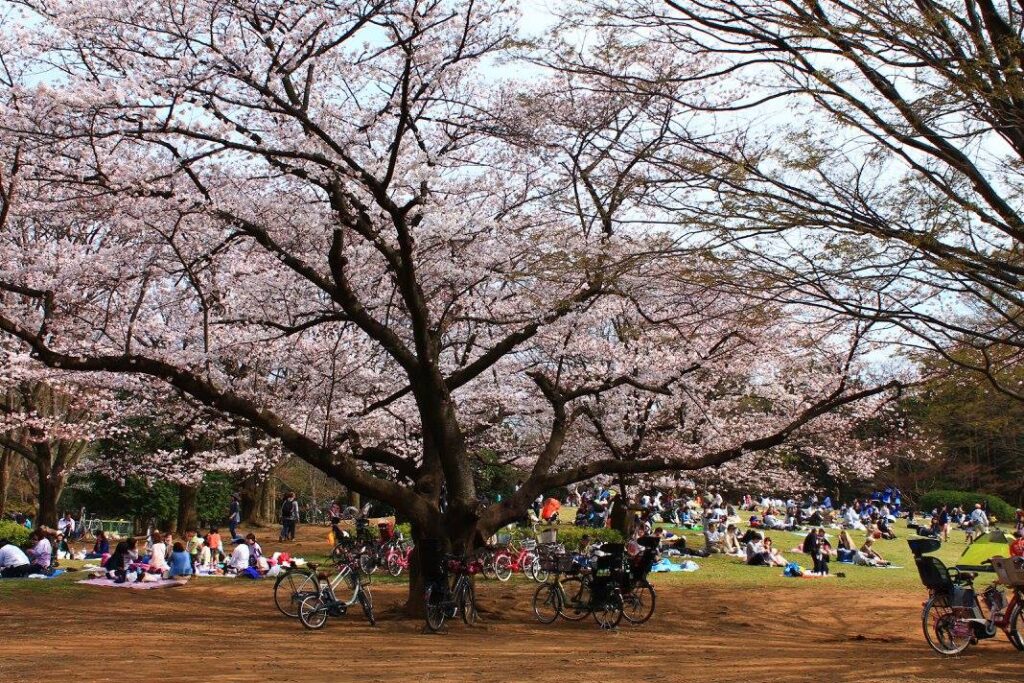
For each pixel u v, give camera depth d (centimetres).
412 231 1312
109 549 2458
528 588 1872
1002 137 785
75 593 1648
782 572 2222
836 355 1480
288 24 1170
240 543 2152
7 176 1200
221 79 1162
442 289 1505
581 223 1502
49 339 1449
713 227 815
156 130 1123
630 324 1722
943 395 1087
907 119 779
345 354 1552
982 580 2186
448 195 1401
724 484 2816
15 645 1056
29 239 1473
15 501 3703
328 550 2661
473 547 1438
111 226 1317
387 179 1222
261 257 1431
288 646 1097
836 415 1764
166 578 1917
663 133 1225
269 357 1544
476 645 1144
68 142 1168
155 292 1492
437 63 1255
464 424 1786
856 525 3359
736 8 795
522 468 2153
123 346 1352
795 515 3516
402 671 877
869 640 1357
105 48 1174
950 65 729
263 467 1902
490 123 1390
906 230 779
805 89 810
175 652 1016
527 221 1466
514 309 1494
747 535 2538
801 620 1584
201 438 2198
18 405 2620
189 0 1105
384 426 1748
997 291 784
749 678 823
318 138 1212
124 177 1183
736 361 1705
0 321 1152
